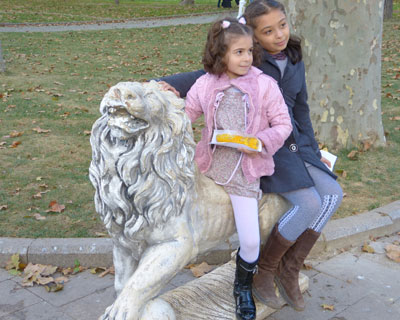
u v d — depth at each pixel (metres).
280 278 2.70
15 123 6.46
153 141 2.00
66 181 4.76
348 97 5.58
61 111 7.04
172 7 26.62
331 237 3.69
